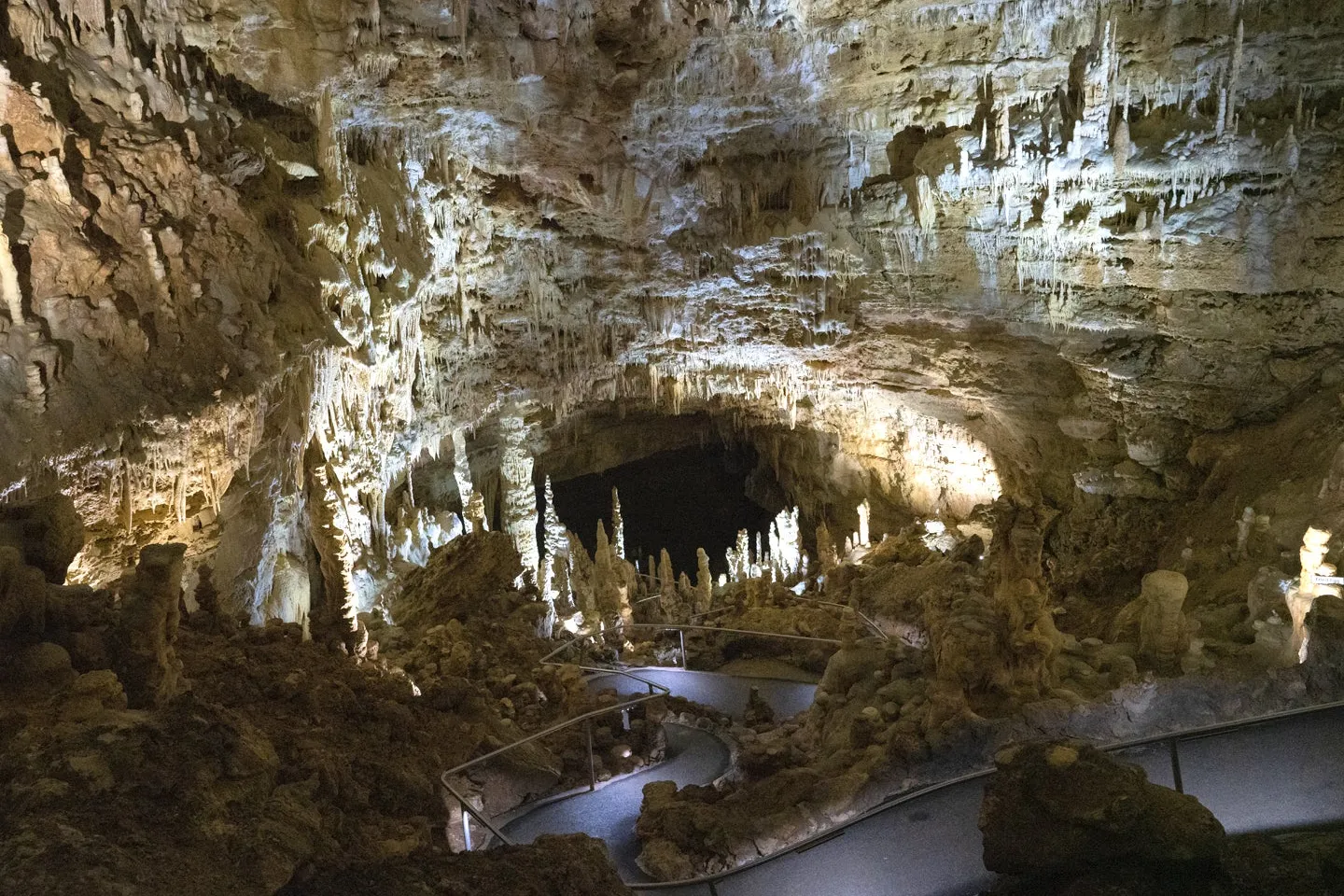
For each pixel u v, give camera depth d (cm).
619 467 3167
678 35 1448
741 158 1781
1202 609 1162
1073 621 1672
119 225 972
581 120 1577
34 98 920
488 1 1338
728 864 638
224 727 495
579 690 1079
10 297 827
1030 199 1623
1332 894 430
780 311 1972
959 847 555
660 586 1917
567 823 759
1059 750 493
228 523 1059
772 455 2912
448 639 1182
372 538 1599
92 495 850
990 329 1878
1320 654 713
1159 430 1778
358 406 1511
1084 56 1501
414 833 535
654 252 1889
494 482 2536
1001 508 812
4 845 396
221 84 1280
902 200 1712
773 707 1178
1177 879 450
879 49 1525
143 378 920
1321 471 1352
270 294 1145
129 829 421
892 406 2327
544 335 1966
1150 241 1555
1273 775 540
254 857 426
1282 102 1448
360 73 1334
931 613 886
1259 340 1584
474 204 1730
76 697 527
